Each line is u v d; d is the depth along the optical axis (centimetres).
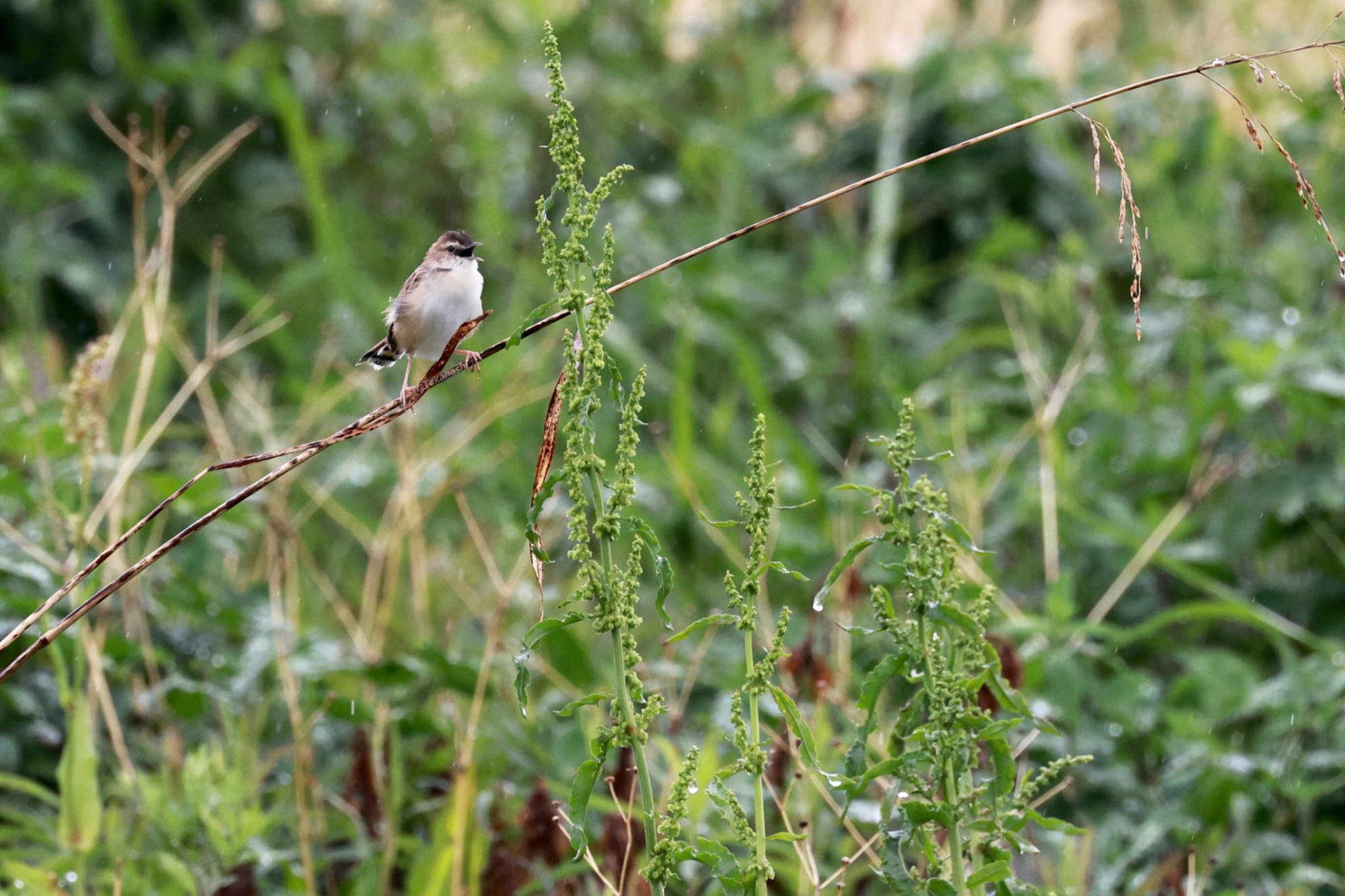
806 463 1062
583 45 1800
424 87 1747
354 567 1180
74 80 1591
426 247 1597
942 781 461
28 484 925
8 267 1400
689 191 1683
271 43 1716
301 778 732
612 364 445
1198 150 1598
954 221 1605
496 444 1270
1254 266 1367
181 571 922
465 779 726
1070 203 1572
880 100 1728
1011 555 1111
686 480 1077
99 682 762
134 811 782
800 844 599
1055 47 1884
